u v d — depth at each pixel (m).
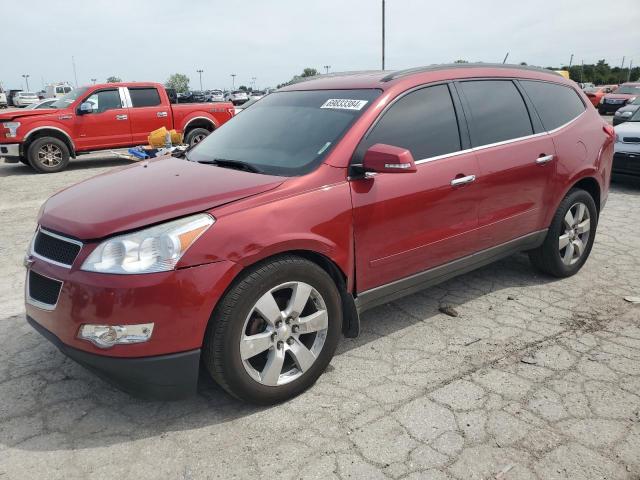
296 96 3.87
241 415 2.81
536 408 2.83
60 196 3.16
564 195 4.37
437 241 3.51
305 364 2.93
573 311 4.00
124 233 2.52
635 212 6.89
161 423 2.76
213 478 2.38
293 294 2.81
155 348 2.48
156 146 10.09
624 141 8.12
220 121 13.41
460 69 3.85
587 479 2.33
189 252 2.48
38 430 2.71
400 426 2.70
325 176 2.96
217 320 2.57
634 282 4.55
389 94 3.35
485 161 3.70
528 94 4.22
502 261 5.12
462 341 3.57
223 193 2.73
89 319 2.46
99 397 3.00
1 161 13.80
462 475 2.37
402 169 2.83
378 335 3.68
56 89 47.62
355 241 3.07
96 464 2.47
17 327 3.84
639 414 2.77
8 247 5.76
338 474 2.38
